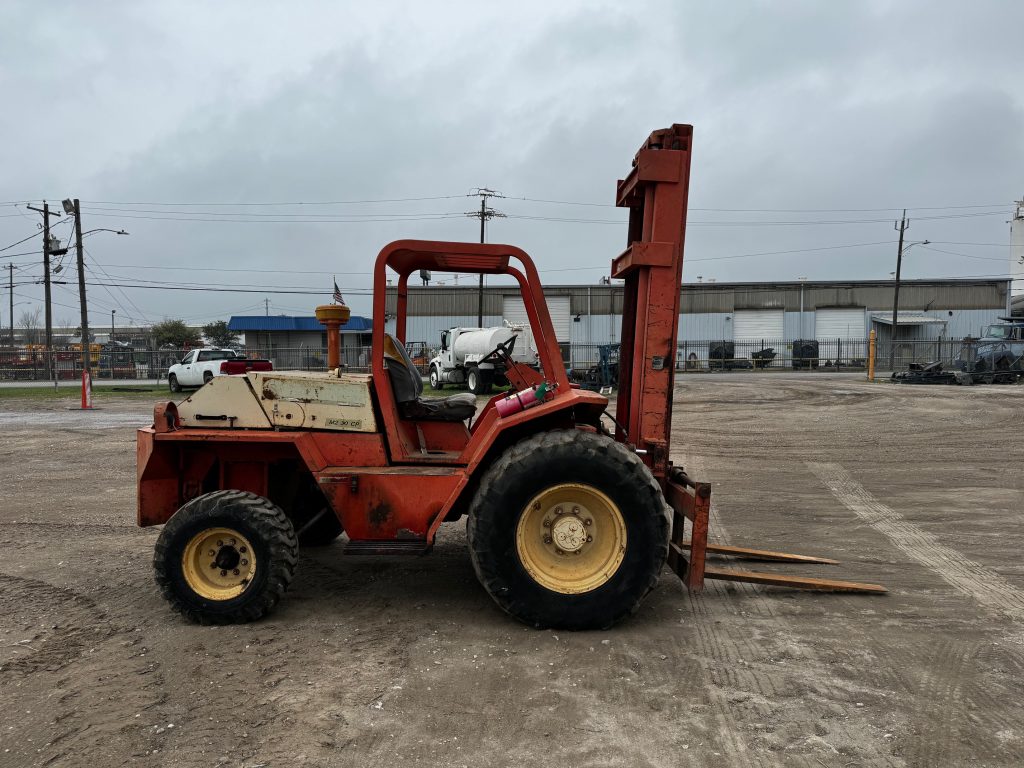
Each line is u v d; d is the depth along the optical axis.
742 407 17.12
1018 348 25.41
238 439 4.32
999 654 3.67
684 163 4.37
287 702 3.19
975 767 2.67
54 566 5.32
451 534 6.16
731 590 4.68
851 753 2.76
